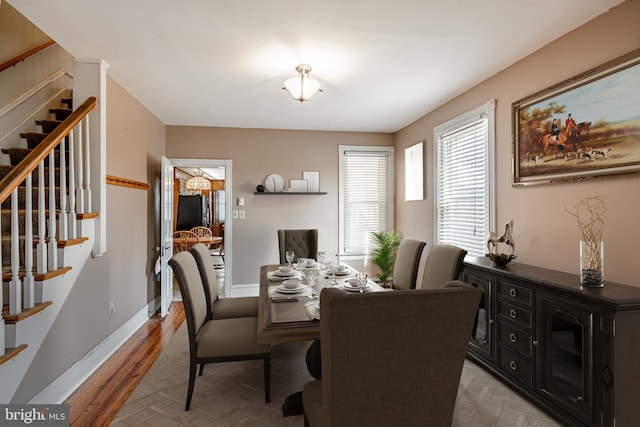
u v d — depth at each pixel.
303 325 1.68
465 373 2.61
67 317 2.35
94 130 2.70
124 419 2.02
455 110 3.65
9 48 3.02
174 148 4.75
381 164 5.31
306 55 2.65
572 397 1.83
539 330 2.05
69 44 2.48
